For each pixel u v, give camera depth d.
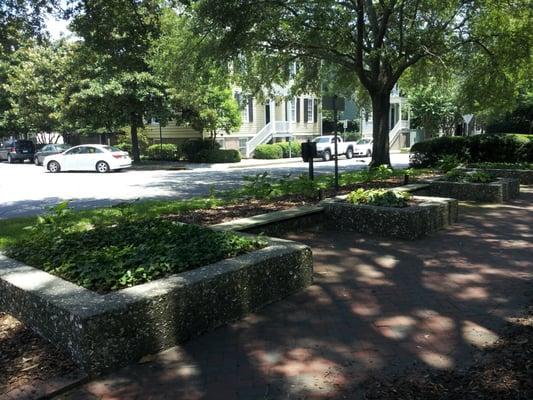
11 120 38.44
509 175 14.49
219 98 28.88
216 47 16.11
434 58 18.14
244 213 8.72
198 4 14.38
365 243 7.46
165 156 32.47
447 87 24.83
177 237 5.46
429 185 11.70
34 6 12.37
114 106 26.20
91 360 3.57
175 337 4.10
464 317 4.65
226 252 5.04
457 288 5.46
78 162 24.42
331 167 26.03
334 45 16.94
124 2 12.77
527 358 3.76
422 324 4.52
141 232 5.77
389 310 4.87
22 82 34.75
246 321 4.62
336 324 4.55
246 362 3.86
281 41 16.66
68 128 34.66
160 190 15.84
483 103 19.50
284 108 41.19
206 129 30.11
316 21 15.29
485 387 3.38
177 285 4.14
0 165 33.03
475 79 18.91
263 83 20.94
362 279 5.81
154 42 16.52
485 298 5.14
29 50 34.66
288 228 7.91
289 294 5.27
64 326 3.71
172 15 17.22
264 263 4.91
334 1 15.31
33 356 3.78
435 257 6.68
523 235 7.90
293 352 4.02
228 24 14.27
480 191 11.25
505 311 4.77
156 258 4.61
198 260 4.71
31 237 6.11
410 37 16.39
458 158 18.62
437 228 8.27
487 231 8.21
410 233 7.58
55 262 4.76
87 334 3.54
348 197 8.66
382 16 17.28
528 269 6.11
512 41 16.92
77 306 3.71
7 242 7.02
